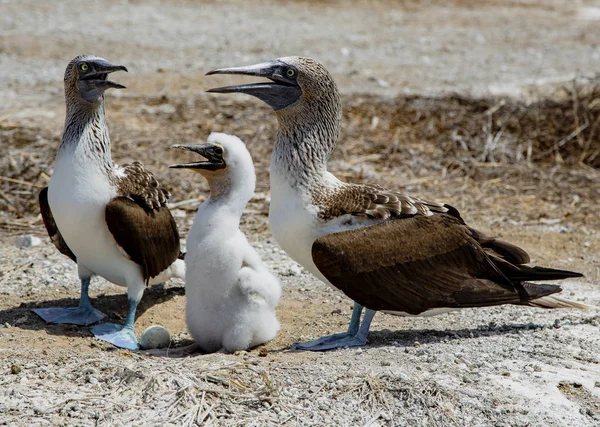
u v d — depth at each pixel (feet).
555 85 96.94
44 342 40.50
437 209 43.11
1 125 78.02
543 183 72.13
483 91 94.07
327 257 39.73
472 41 124.88
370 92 93.50
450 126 82.17
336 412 33.47
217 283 40.50
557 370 37.63
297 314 46.83
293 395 34.45
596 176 73.97
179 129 80.02
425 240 41.14
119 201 42.29
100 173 42.45
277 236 42.14
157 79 96.43
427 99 88.99
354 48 117.19
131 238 42.32
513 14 145.28
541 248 58.44
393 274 40.50
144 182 44.70
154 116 83.61
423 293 41.04
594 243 59.82
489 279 42.27
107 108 85.35
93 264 44.04
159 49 110.93
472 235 43.42
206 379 35.06
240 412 33.19
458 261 41.86
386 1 151.33
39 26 118.52
